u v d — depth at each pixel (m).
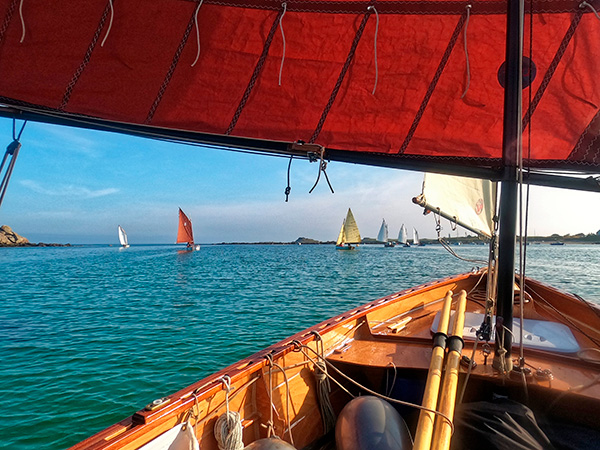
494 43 2.55
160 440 1.94
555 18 2.55
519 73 2.32
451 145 2.72
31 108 2.03
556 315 5.12
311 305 16.19
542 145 2.74
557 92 2.64
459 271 33.59
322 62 2.53
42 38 1.97
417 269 36.34
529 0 2.57
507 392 2.72
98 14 2.05
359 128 2.67
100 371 8.35
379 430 2.20
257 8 2.34
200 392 2.16
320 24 2.45
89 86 2.12
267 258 59.22
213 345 10.27
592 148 2.66
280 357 2.78
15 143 1.92
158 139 2.42
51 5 1.95
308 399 2.92
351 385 3.24
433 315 5.16
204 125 2.44
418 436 1.94
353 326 3.91
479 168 2.60
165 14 2.18
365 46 2.54
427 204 4.20
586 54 2.56
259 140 2.56
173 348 10.01
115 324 12.84
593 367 2.99
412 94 2.63
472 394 2.80
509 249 2.50
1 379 7.89
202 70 2.35
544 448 2.12
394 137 2.72
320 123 2.64
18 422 6.17
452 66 2.60
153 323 12.94
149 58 2.21
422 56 2.59
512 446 2.04
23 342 10.69
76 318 13.90
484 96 2.63
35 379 7.89
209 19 2.28
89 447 1.70
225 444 2.15
